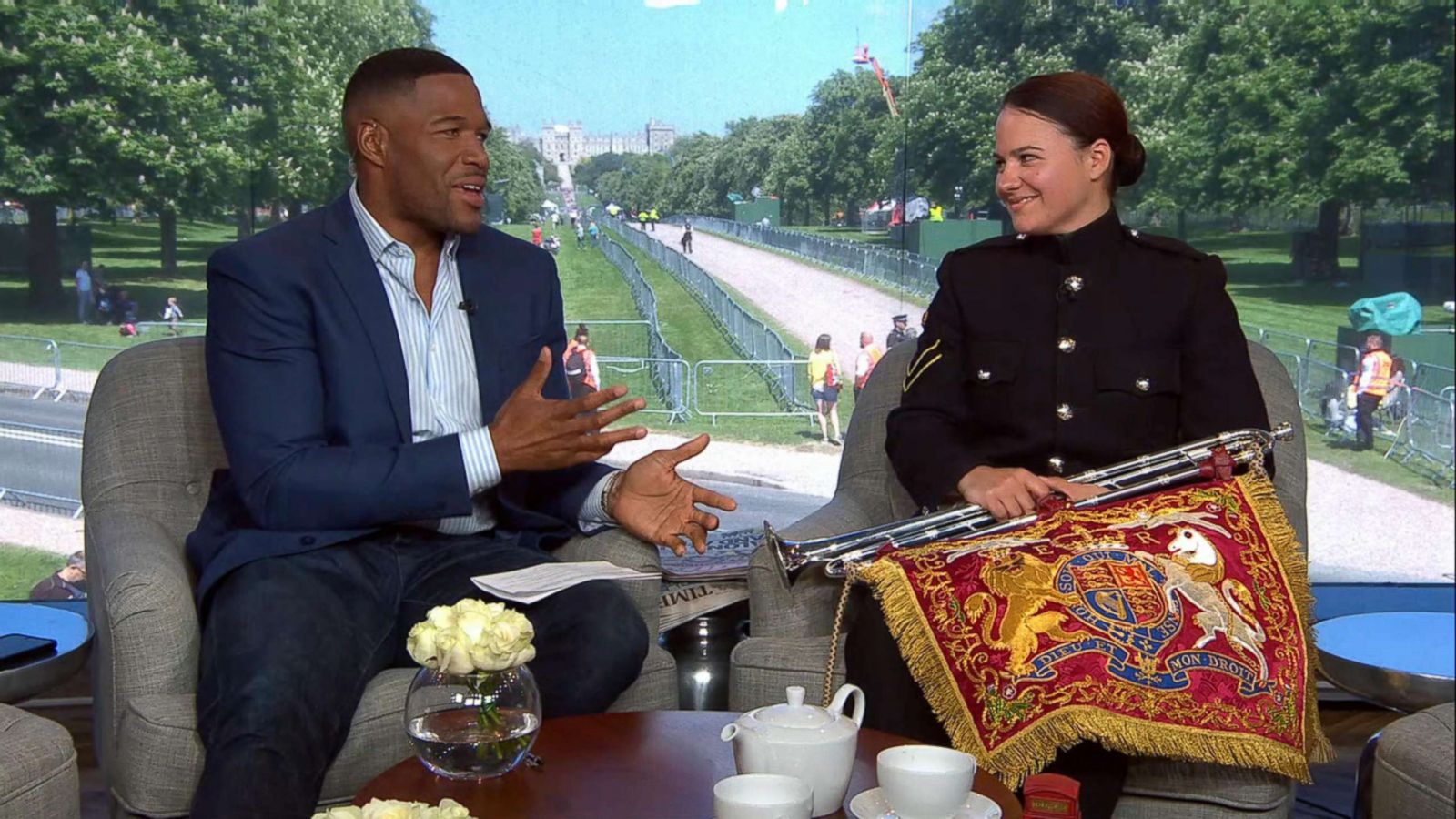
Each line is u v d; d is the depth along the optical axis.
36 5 3.97
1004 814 1.41
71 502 4.04
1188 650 1.82
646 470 2.17
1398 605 3.85
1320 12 4.19
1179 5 4.17
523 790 1.46
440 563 2.13
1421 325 4.37
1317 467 4.39
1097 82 2.30
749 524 4.16
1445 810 1.56
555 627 2.00
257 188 4.18
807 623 2.17
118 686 1.86
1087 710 1.78
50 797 1.62
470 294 2.27
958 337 2.34
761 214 4.16
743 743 1.42
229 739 1.70
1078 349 2.25
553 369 2.34
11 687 1.80
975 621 1.87
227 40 4.11
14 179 4.00
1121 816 1.94
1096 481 2.13
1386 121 4.25
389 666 2.08
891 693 1.97
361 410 2.12
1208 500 2.02
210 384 2.12
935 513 2.14
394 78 2.17
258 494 2.04
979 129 4.16
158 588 1.88
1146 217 4.31
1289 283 4.34
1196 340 2.23
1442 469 4.34
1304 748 1.83
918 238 4.18
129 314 4.09
